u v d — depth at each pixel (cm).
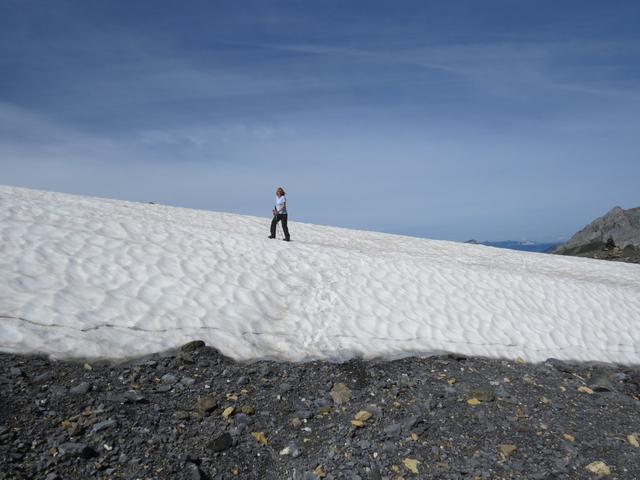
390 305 1241
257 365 873
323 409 741
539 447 671
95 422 595
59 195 2747
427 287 1391
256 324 1018
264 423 688
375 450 636
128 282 1045
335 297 1227
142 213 2662
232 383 789
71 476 503
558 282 1644
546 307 1419
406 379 887
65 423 582
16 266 977
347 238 3028
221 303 1066
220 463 581
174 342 877
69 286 957
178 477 534
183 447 595
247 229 2762
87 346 787
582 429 744
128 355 803
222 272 1220
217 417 680
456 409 773
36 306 849
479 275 1559
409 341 1084
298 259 1441
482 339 1155
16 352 725
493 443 673
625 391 957
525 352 1132
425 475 589
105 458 540
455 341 1123
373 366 934
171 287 1076
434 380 897
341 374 883
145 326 895
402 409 759
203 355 859
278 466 600
